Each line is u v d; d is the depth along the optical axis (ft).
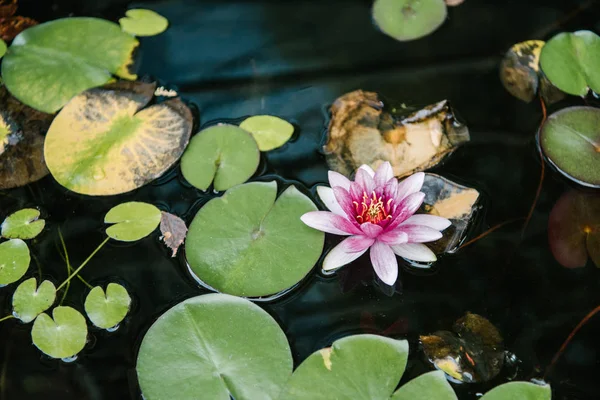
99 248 5.43
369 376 4.33
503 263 5.27
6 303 5.08
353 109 6.46
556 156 5.94
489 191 5.75
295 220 5.32
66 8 7.56
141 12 7.52
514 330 4.85
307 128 6.34
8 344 4.85
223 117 6.43
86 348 4.80
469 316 4.93
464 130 6.26
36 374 4.68
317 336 4.78
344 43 7.28
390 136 6.16
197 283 5.09
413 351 4.69
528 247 5.37
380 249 5.07
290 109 6.53
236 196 5.50
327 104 6.57
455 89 6.68
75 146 5.97
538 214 5.60
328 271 5.20
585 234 5.48
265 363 4.42
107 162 5.88
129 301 5.00
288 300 5.00
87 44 6.97
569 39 6.79
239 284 4.92
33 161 6.01
